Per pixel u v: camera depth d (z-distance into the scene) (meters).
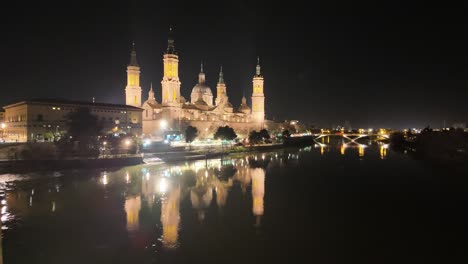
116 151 130.38
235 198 75.81
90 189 82.69
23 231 53.56
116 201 71.88
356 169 123.62
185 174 109.12
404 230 55.09
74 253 45.38
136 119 176.25
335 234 53.00
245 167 129.00
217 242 49.44
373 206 69.31
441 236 52.56
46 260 43.34
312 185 91.50
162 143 165.88
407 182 96.44
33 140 127.88
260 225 56.94
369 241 50.12
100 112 160.00
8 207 66.31
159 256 44.59
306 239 50.84
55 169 106.00
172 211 64.94
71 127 117.81
